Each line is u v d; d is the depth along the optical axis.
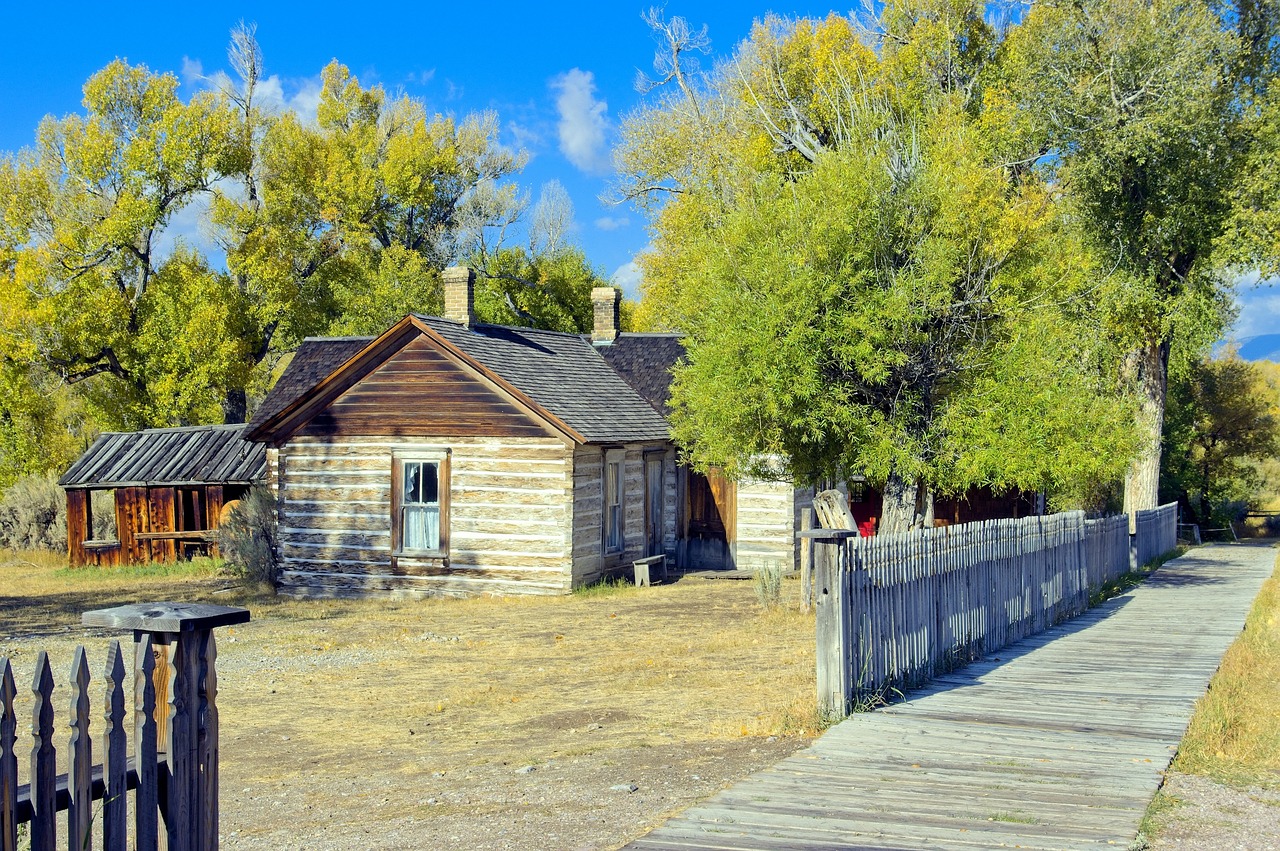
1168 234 32.28
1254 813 6.91
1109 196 32.28
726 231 20.22
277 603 25.72
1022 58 34.53
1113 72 32.06
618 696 12.99
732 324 18.89
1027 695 10.78
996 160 30.80
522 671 15.64
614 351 33.38
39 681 4.74
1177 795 7.31
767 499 29.00
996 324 19.23
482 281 58.03
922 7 42.59
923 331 19.03
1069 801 7.07
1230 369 47.03
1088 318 29.42
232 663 17.20
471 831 7.29
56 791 4.83
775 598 21.19
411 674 15.90
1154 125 30.53
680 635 18.30
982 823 6.60
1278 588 22.91
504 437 25.72
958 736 8.95
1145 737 8.91
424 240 62.28
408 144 59.62
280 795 9.41
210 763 5.34
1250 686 11.73
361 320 51.06
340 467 27.12
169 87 46.72
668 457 29.88
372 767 10.35
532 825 7.28
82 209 44.88
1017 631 15.45
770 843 6.25
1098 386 24.14
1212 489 47.22
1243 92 33.09
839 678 9.81
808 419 18.61
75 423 53.31
